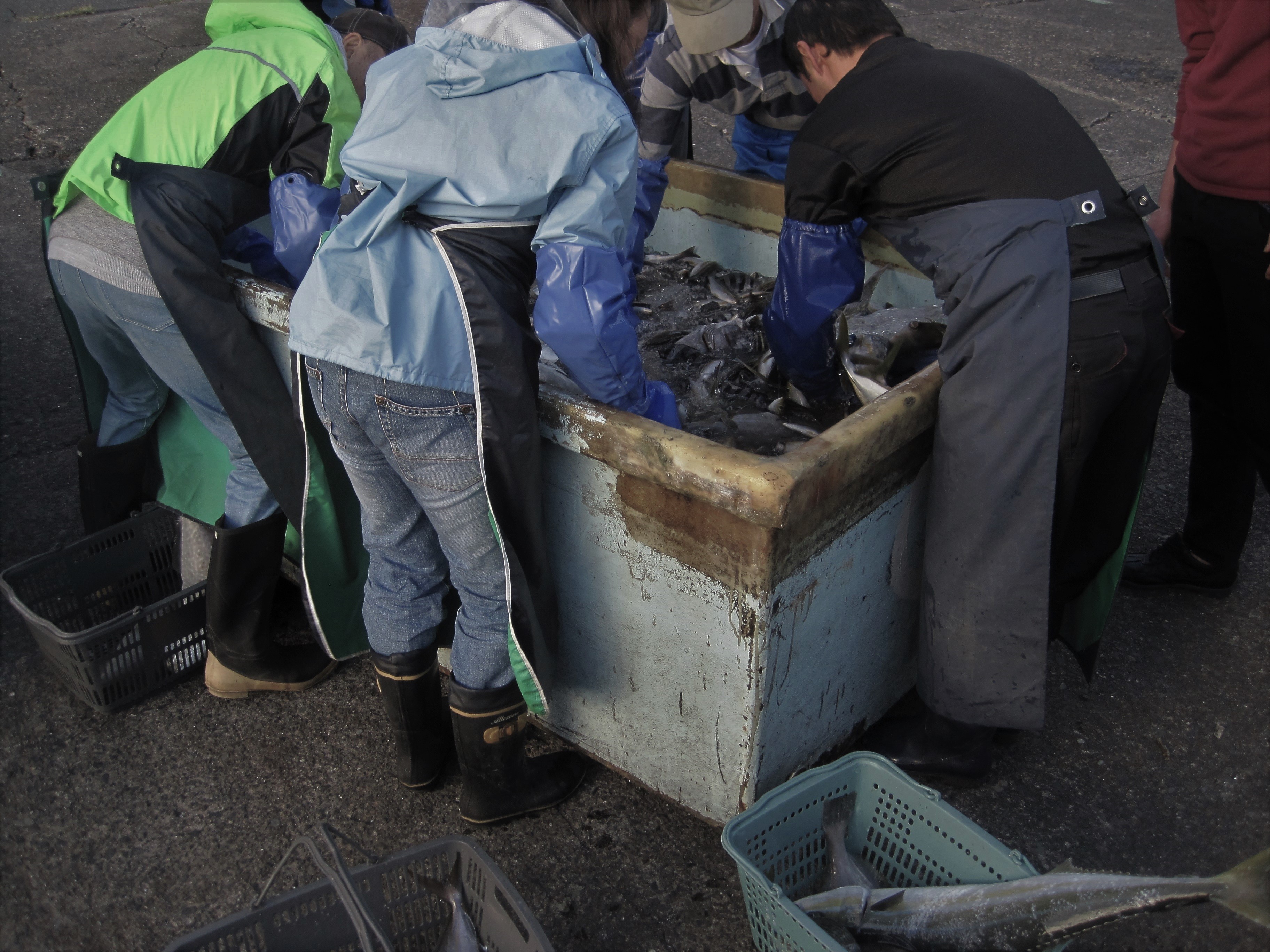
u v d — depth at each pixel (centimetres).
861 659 212
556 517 193
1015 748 233
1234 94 205
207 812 217
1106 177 189
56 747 233
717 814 202
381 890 175
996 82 190
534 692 191
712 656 182
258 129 203
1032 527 185
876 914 166
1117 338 182
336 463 219
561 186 157
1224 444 252
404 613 201
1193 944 188
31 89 667
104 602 262
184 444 262
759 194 297
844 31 202
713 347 267
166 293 197
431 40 157
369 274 158
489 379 161
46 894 200
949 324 185
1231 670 255
